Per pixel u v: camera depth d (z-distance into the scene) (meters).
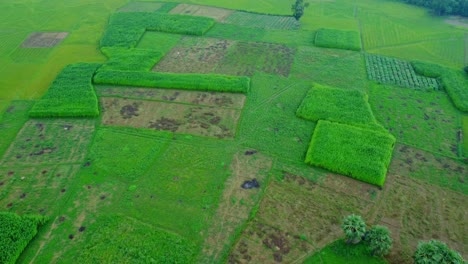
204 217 31.41
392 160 38.12
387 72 55.31
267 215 31.73
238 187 34.34
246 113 44.81
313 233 30.34
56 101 45.25
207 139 40.28
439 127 43.47
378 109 46.44
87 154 37.94
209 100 47.25
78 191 33.56
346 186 34.81
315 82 52.25
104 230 29.98
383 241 27.41
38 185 34.12
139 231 30.02
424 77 54.41
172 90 49.31
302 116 43.84
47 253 28.19
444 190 34.75
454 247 29.50
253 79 52.50
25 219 29.84
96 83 50.25
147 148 38.84
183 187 34.22
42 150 38.44
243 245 29.22
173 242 29.19
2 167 36.12
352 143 38.84
